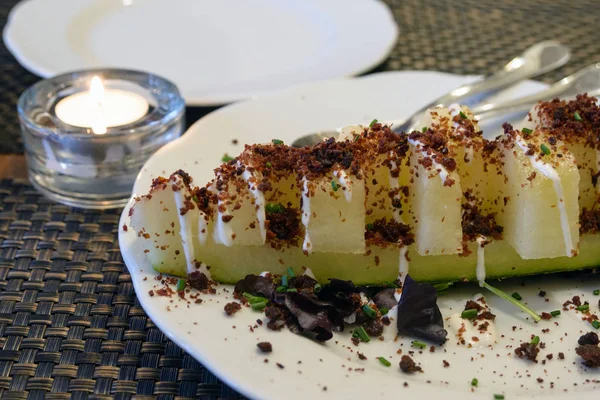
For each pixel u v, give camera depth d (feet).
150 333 1.00
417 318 0.95
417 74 1.33
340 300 0.96
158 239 0.97
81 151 1.18
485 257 1.01
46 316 1.02
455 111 1.06
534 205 0.96
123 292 1.05
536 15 1.74
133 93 1.28
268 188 0.97
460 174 1.00
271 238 0.99
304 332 0.93
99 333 0.99
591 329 0.97
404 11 1.76
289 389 0.84
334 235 0.97
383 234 1.01
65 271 1.08
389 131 1.01
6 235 1.14
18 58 1.44
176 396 0.93
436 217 0.97
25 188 1.22
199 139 1.17
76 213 1.18
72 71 1.35
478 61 1.55
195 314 0.92
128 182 1.21
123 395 0.93
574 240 0.98
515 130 1.00
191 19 1.61
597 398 0.85
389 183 1.00
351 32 1.53
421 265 1.01
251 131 1.21
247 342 0.89
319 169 0.96
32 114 1.22
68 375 0.95
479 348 0.94
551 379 0.90
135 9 1.63
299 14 1.62
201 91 1.35
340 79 1.31
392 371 0.90
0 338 0.99
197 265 0.98
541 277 1.04
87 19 1.58
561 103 1.07
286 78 1.39
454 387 0.89
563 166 0.97
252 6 1.65
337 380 0.86
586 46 1.59
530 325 0.97
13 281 1.07
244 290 0.96
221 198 0.96
